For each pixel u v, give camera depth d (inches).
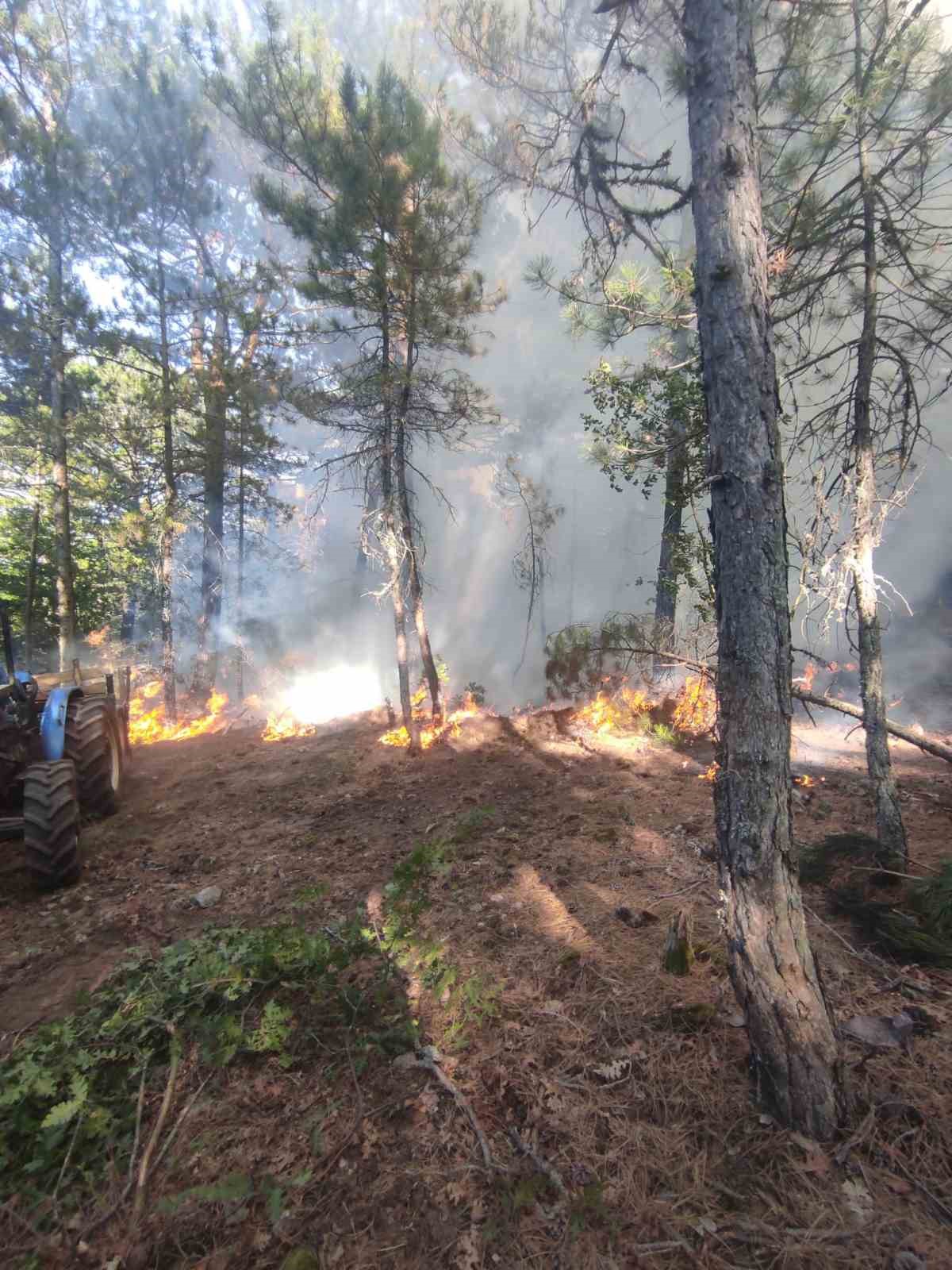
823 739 281.9
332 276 343.9
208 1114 101.5
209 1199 85.5
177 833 241.9
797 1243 75.4
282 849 215.8
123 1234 83.9
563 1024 112.9
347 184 314.0
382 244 323.9
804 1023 89.2
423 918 154.7
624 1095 97.7
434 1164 90.1
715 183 99.6
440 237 332.8
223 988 126.0
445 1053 109.6
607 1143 90.5
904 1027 101.4
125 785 319.0
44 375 541.3
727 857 96.0
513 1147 91.4
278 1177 89.9
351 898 171.5
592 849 185.6
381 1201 85.6
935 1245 73.7
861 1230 76.1
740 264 97.8
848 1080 91.2
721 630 98.7
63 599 541.6
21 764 215.6
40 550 704.4
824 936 131.6
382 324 351.3
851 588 180.7
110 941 162.4
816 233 188.4
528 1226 80.5
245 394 461.7
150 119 499.5
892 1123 88.5
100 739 257.4
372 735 365.1
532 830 205.9
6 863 216.1
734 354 97.7
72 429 503.5
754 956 92.3
